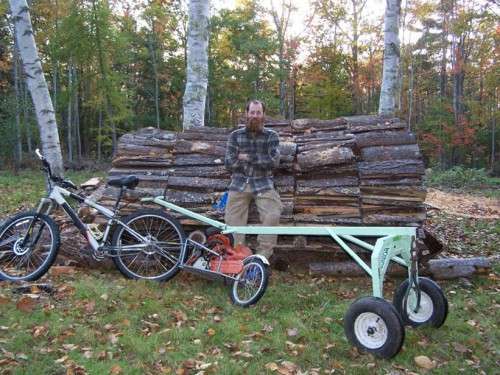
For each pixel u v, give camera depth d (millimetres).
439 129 34094
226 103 33594
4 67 26750
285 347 3748
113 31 22000
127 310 4281
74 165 21828
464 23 31250
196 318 4246
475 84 41875
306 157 5762
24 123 24047
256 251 5234
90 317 4105
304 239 5574
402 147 5910
